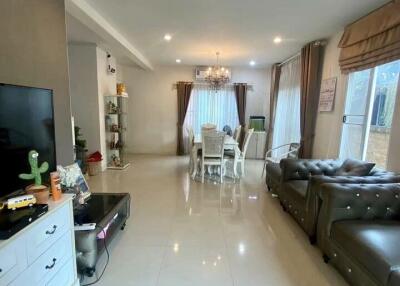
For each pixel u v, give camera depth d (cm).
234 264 213
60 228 158
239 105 682
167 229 271
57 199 162
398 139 251
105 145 529
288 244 246
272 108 623
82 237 188
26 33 202
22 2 196
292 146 476
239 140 643
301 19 317
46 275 144
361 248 165
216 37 399
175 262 214
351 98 341
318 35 381
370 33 282
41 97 183
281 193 333
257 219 300
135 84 693
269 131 643
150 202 347
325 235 213
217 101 691
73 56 473
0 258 110
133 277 196
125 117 645
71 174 234
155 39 414
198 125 700
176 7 285
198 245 241
